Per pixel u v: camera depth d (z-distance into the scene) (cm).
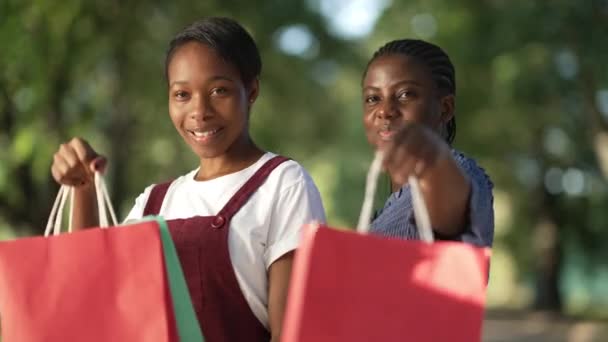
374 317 235
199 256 301
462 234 252
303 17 1516
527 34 1412
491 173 2367
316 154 2148
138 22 1235
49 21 1074
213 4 1336
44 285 261
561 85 1488
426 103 312
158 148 1595
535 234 2522
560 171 2353
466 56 1684
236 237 301
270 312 299
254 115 1700
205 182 316
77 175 303
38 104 1065
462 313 235
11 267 263
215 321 299
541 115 1998
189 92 310
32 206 1244
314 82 1809
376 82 315
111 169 1329
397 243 238
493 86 1789
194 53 308
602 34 1376
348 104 2531
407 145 233
